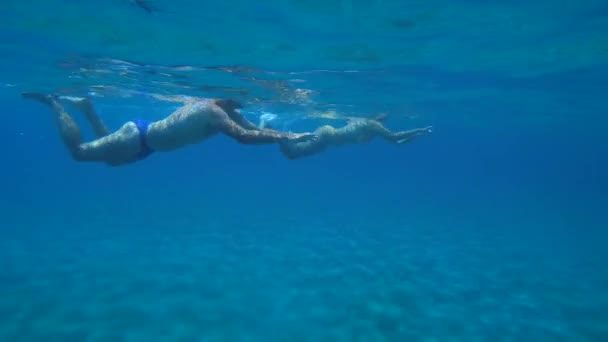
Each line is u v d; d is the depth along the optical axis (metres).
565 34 10.95
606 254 19.98
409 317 10.96
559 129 44.44
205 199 41.28
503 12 9.27
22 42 12.02
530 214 36.53
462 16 9.48
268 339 9.47
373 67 14.30
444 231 25.38
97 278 13.55
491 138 63.66
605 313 11.76
